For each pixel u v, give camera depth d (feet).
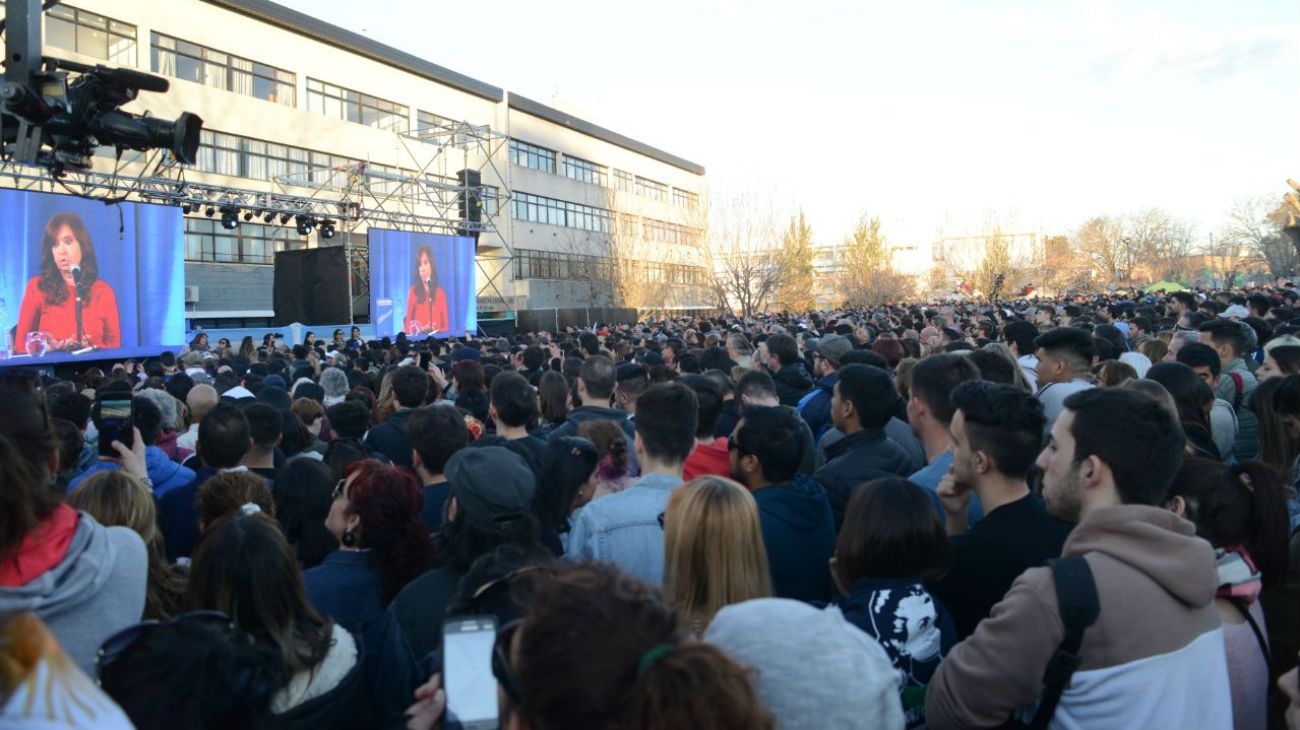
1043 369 16.25
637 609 4.23
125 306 53.11
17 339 46.96
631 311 134.31
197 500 10.90
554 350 38.37
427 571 9.57
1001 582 8.38
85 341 50.62
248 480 10.80
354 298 84.33
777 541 9.75
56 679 3.52
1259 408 11.97
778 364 22.24
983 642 6.67
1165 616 6.29
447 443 12.88
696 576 7.86
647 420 10.98
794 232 139.13
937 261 236.63
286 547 7.50
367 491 9.55
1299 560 8.48
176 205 56.54
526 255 143.13
